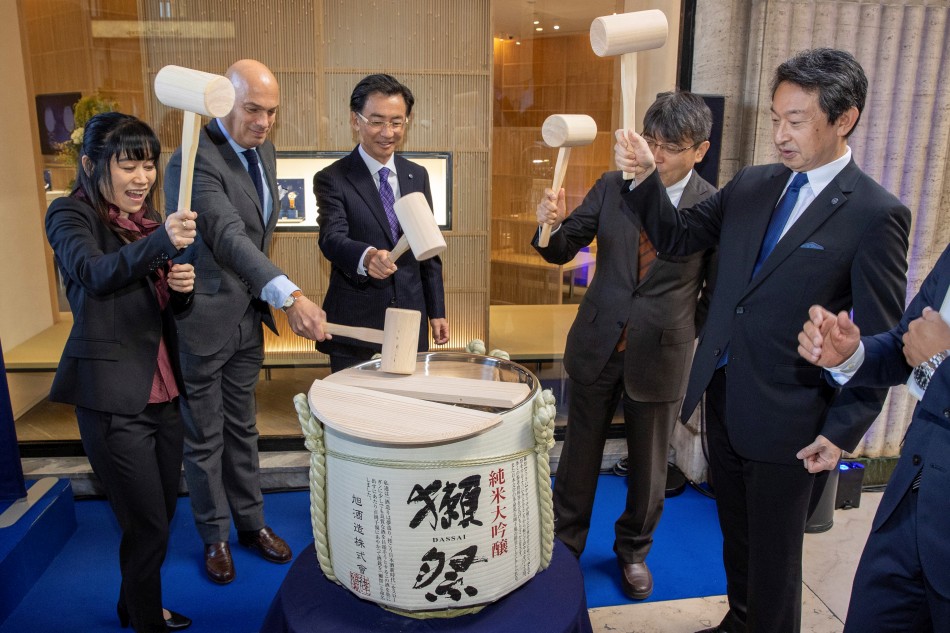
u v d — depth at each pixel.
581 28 3.35
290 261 3.44
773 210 1.79
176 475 2.06
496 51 3.38
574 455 2.46
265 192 2.54
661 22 1.50
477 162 3.48
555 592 1.32
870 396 1.65
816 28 2.88
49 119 3.27
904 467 1.54
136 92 3.24
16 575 2.47
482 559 1.22
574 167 3.53
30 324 3.47
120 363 1.84
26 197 3.37
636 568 2.55
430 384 1.37
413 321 1.43
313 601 1.31
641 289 2.27
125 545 1.98
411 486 1.16
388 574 1.21
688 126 2.10
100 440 1.86
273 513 3.10
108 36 3.18
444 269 3.57
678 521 3.04
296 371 3.53
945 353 1.45
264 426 3.44
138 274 1.68
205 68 3.24
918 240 3.12
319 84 3.30
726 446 1.95
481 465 1.18
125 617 2.34
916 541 1.49
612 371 2.35
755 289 1.75
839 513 3.13
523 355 3.64
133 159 1.80
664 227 1.89
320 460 1.26
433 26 3.32
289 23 3.24
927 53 2.93
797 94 1.58
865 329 1.63
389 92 2.43
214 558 2.63
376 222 2.50
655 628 2.37
